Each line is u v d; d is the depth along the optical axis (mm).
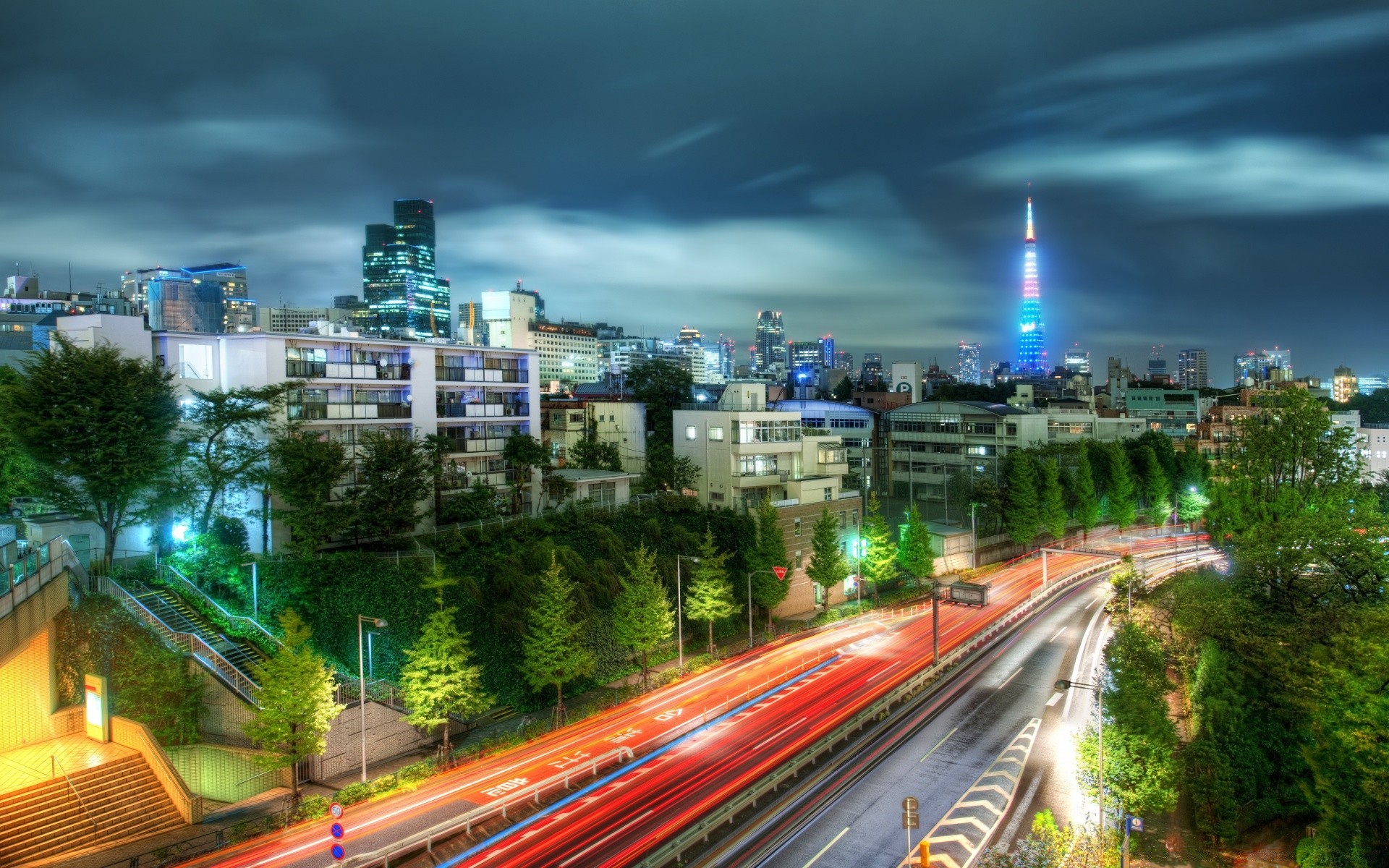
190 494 45250
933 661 53188
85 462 40281
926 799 35750
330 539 51281
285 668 33531
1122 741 33250
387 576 46250
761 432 73812
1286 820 35031
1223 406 128750
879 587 77562
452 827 32125
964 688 50844
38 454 39688
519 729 42688
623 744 41312
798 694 49438
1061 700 48188
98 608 38281
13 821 29641
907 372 136375
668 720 44781
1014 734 43250
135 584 42594
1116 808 33500
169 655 37406
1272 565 45875
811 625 65562
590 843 31391
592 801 35125
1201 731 36594
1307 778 35062
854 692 49562
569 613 45250
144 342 51312
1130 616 55406
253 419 48781
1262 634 42406
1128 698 34250
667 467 72500
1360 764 28156
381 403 59500
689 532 64250
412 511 52500
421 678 38812
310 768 37000
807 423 114188
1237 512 60844
